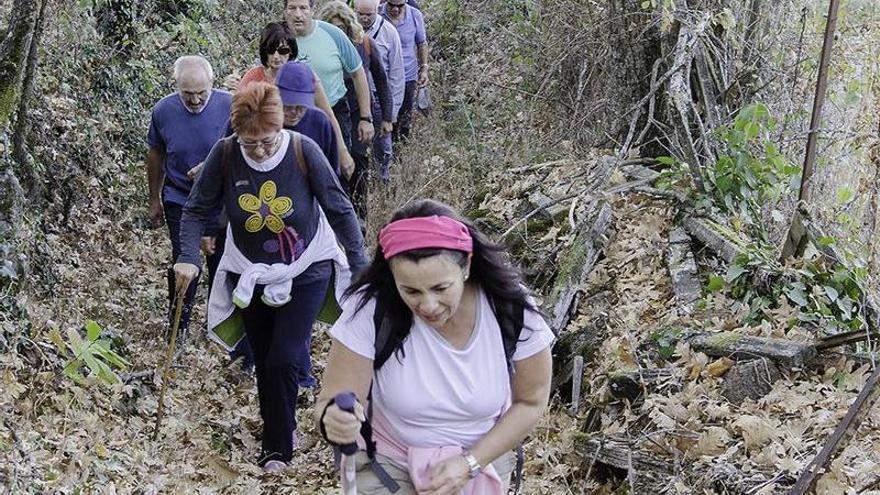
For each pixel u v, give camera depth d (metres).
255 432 6.57
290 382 5.93
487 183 9.23
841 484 4.54
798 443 4.96
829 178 8.44
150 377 6.70
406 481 3.58
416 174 10.16
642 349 6.12
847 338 5.56
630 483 5.10
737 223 7.08
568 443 5.66
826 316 6.07
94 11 9.44
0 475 4.70
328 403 3.43
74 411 5.75
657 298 6.69
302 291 5.90
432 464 3.51
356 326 3.48
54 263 7.28
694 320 6.27
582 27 10.07
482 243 3.46
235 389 7.06
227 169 5.71
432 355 3.47
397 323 3.46
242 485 5.81
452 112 11.91
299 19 8.47
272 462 6.00
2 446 4.93
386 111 9.87
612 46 9.39
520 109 10.92
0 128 6.64
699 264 6.88
